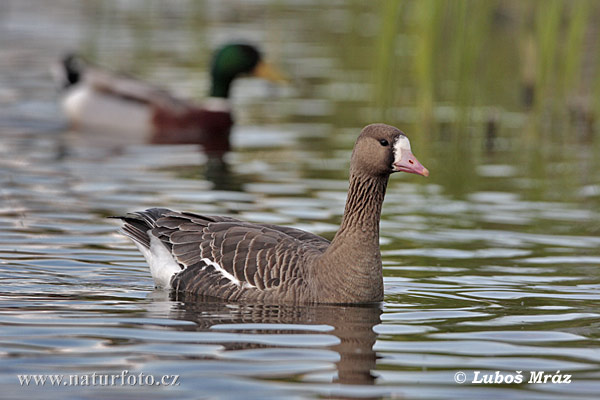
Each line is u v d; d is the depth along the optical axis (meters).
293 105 27.53
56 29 38.12
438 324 11.16
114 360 9.65
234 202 17.53
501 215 17.02
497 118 24.88
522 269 13.80
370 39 36.72
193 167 20.70
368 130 12.27
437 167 20.77
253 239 12.55
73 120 26.02
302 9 44.22
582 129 24.44
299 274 12.15
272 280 12.15
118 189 18.44
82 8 44.09
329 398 8.73
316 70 31.89
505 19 35.81
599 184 19.41
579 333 10.77
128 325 10.88
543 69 23.48
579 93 26.55
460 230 16.02
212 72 26.66
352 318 11.38
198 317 11.31
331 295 12.04
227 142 23.83
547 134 23.81
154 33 37.56
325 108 27.08
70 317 11.16
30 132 24.30
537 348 10.23
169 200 17.61
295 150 22.52
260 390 8.88
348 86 29.72
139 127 25.56
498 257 14.43
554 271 13.70
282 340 10.44
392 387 9.03
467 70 21.89
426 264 14.06
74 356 9.75
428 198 18.31
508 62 31.20
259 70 26.73
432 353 10.05
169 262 12.80
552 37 23.36
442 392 8.93
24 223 15.79
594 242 15.31
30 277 12.93
